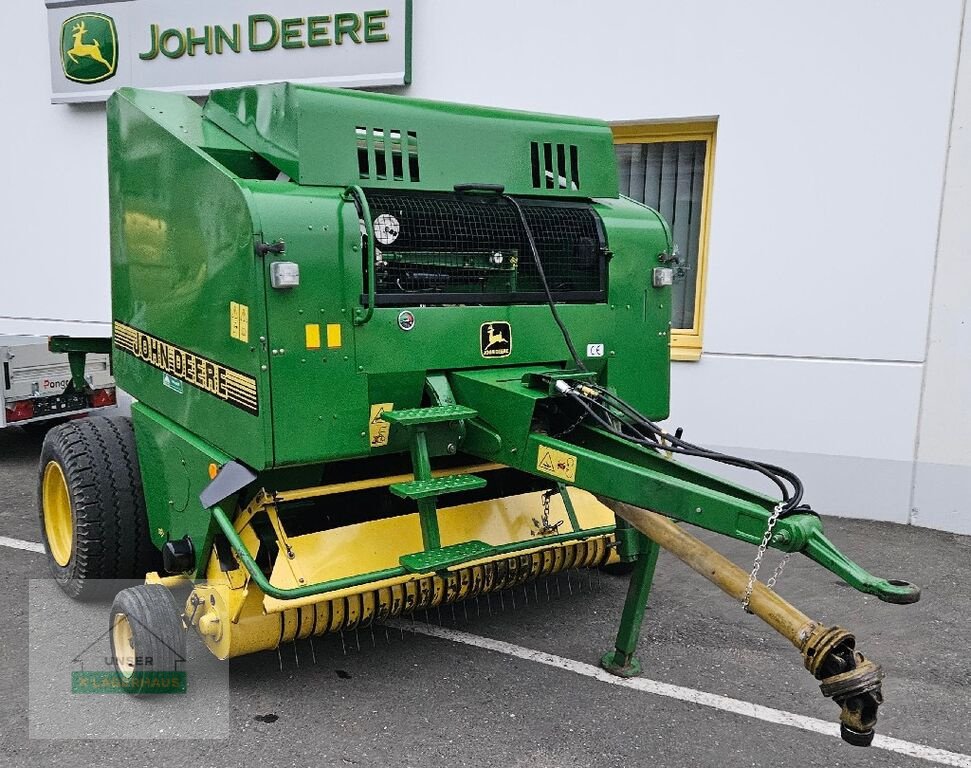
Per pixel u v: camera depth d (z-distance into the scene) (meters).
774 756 3.22
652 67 6.19
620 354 4.20
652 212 4.36
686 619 4.44
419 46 6.87
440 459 3.97
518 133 3.96
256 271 3.13
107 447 4.26
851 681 2.32
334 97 3.43
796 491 2.63
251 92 3.63
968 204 5.44
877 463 5.89
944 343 5.62
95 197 8.32
